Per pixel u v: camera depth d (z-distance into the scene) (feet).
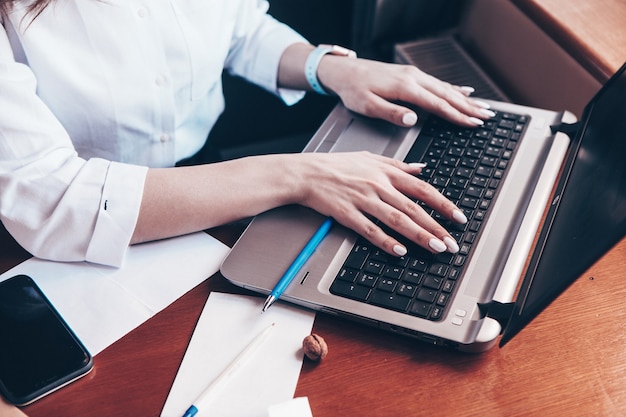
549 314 1.97
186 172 2.29
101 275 2.15
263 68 3.20
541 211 2.25
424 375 1.84
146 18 2.70
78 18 2.56
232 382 1.83
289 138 4.28
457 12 4.23
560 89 3.46
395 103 2.76
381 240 2.10
